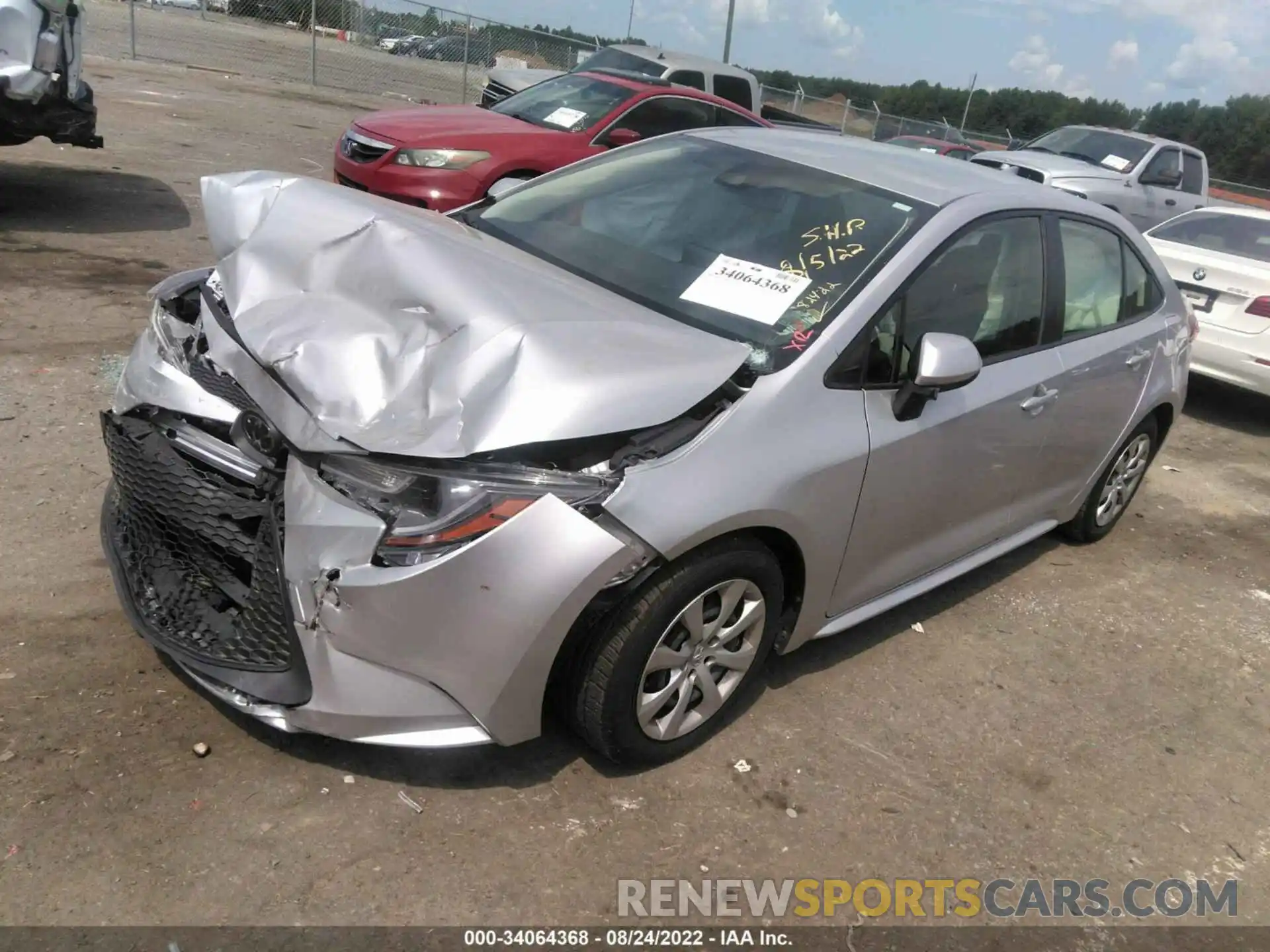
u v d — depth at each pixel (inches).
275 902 92.5
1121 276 175.8
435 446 90.5
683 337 110.3
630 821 109.0
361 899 94.3
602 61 534.9
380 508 93.7
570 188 157.8
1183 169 553.9
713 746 122.6
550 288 113.7
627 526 97.2
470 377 94.8
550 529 93.4
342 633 95.6
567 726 112.8
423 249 110.0
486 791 109.1
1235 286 280.4
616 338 104.0
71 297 238.8
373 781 107.7
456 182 306.0
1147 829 123.0
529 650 96.1
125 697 113.2
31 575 131.9
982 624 164.4
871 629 156.4
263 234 116.6
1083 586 183.6
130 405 116.8
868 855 110.9
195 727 110.7
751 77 554.9
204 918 89.9
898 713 136.4
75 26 289.7
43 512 146.9
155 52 775.7
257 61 829.2
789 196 141.8
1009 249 145.7
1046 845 117.3
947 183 146.9
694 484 102.1
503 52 913.5
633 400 97.5
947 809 119.9
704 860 106.0
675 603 105.0
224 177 131.6
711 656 115.5
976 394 137.3
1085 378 160.7
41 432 170.6
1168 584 190.2
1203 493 241.6
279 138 507.5
